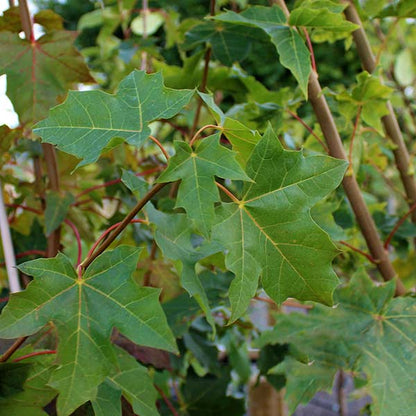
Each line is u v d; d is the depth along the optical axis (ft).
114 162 2.54
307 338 1.71
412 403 1.54
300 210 1.27
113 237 1.30
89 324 1.26
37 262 1.26
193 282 1.40
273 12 1.77
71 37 1.86
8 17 1.88
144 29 2.90
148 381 1.49
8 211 2.27
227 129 1.31
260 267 1.29
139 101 1.27
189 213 1.20
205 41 2.23
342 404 3.37
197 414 2.44
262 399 2.83
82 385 1.23
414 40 3.71
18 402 1.34
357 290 1.73
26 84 1.81
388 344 1.64
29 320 1.24
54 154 2.06
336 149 1.91
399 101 3.32
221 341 2.68
